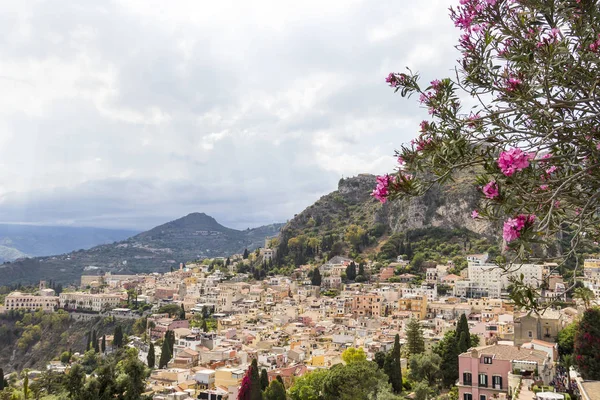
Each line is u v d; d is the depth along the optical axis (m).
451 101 12.53
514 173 9.50
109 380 48.25
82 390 46.66
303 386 87.50
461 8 12.07
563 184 9.72
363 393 74.38
